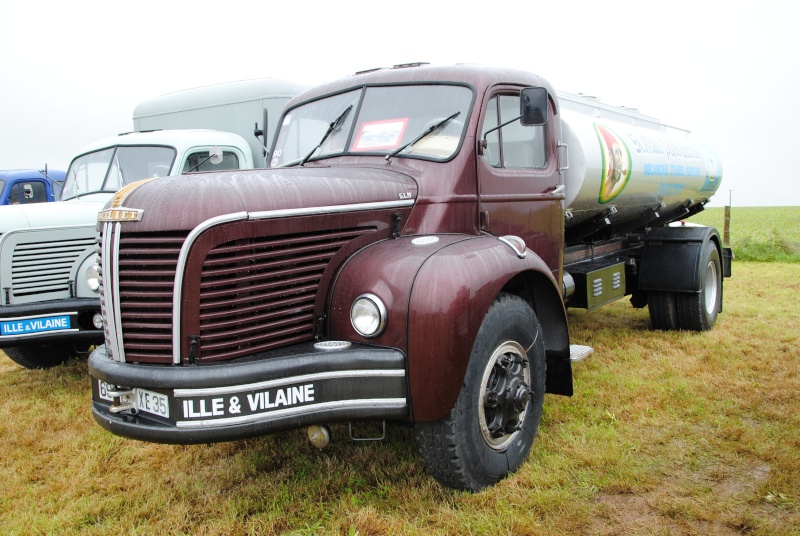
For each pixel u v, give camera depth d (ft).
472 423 10.40
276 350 9.80
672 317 21.74
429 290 9.73
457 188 11.98
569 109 18.03
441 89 13.00
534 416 12.03
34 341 16.96
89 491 11.51
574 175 16.42
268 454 12.66
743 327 22.29
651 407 14.42
